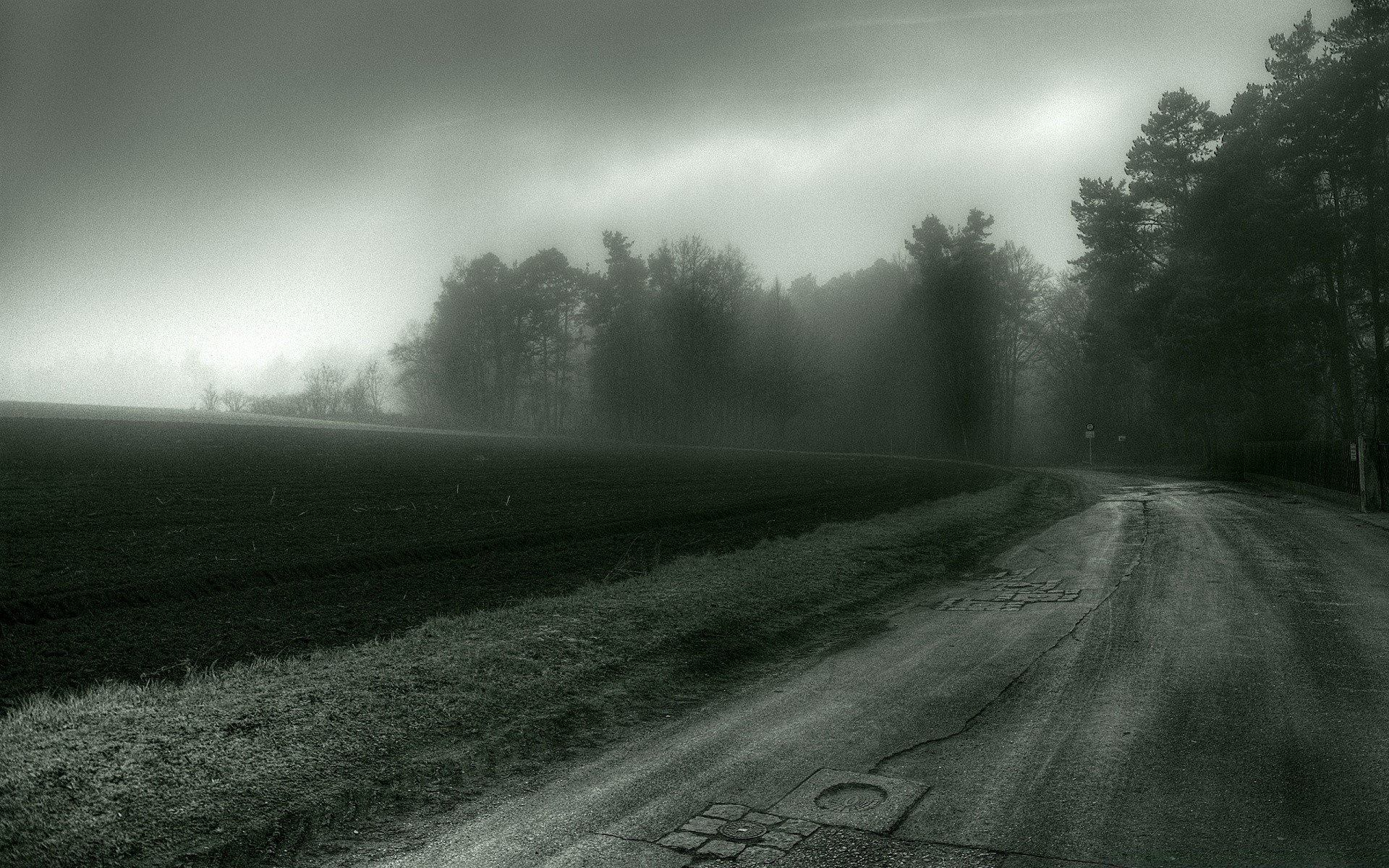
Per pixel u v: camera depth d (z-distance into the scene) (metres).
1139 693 7.23
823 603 11.29
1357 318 42.16
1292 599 11.24
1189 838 4.47
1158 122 47.62
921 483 32.53
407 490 22.03
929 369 75.38
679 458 46.12
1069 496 31.05
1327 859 4.20
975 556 16.38
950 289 71.75
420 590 10.63
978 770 5.57
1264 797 4.97
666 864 4.32
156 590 9.76
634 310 82.00
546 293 85.88
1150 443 70.44
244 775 5.08
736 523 18.36
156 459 25.30
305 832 4.69
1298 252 39.00
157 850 4.32
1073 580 13.49
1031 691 7.42
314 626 8.64
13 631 8.04
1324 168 37.28
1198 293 41.94
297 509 17.20
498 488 24.19
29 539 12.38
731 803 5.12
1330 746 5.79
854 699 7.32
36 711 5.64
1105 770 5.48
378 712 6.16
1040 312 80.38
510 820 4.92
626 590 10.66
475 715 6.41
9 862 4.01
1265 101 41.53
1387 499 23.39
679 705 7.22
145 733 5.38
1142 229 49.88
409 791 5.28
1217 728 6.25
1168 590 12.23
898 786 5.33
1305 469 31.78
